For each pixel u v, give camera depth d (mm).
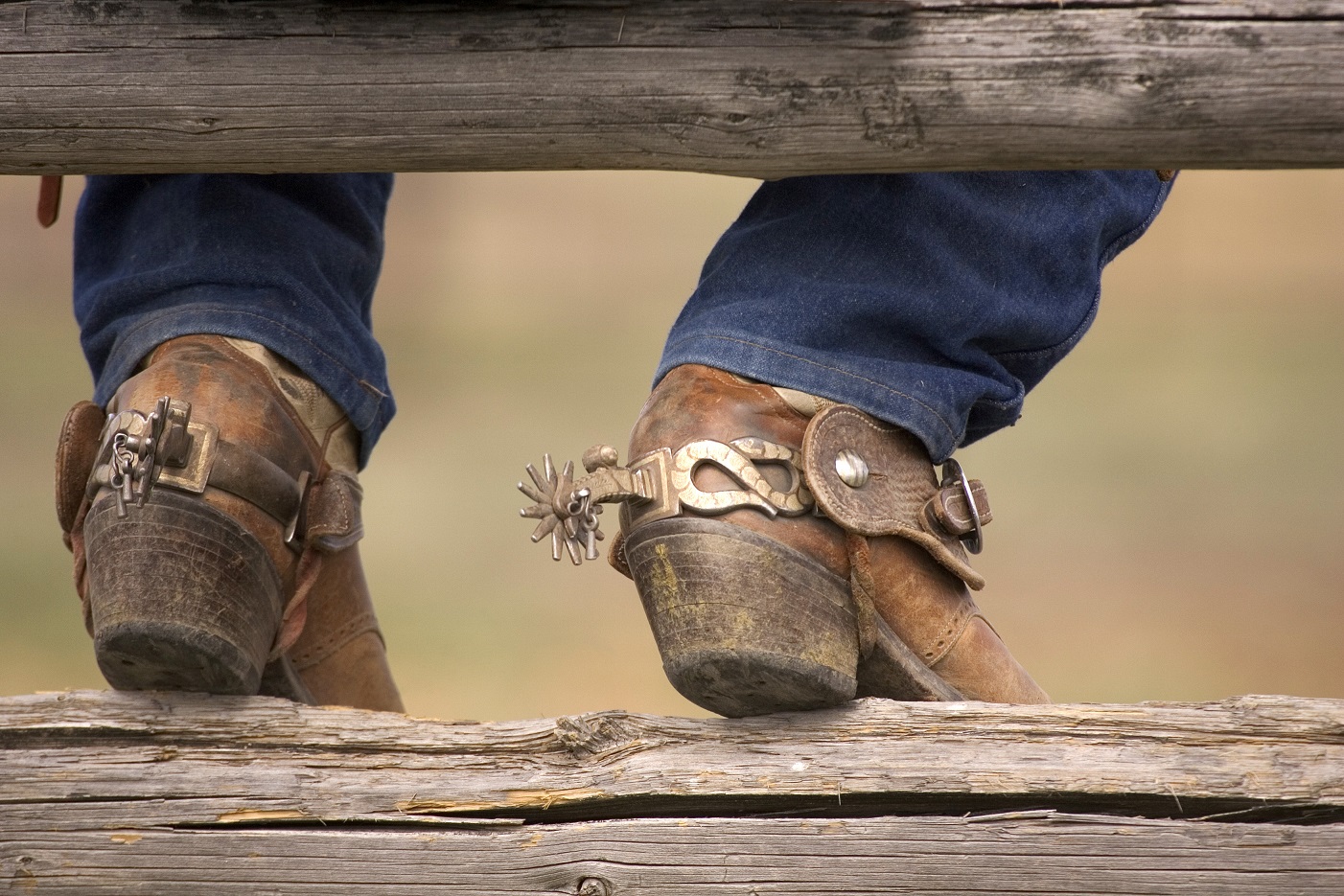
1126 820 2713
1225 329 16125
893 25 2668
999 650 2771
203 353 2752
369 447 2814
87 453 2742
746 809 2730
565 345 14500
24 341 13500
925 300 2752
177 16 2684
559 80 2678
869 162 2686
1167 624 6750
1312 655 6254
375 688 2830
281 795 2732
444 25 2678
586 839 2727
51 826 2730
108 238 2820
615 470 2721
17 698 2736
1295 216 25719
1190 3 2660
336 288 2812
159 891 2730
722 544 2713
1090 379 13117
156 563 2707
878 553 2742
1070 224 2777
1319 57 2654
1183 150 2674
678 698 5781
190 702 2738
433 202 24875
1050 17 2664
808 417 2740
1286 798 2707
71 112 2688
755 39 2672
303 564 2756
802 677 2711
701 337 2746
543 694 5730
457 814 2732
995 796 2719
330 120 2686
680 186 27391
